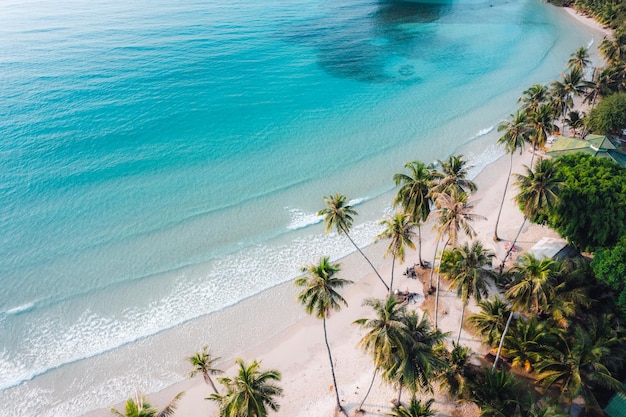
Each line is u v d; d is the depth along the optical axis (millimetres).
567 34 131625
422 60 117250
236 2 173500
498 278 37812
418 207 46031
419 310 46406
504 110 88125
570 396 33719
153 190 65688
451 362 36656
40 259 54375
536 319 39094
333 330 45812
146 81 100750
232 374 41656
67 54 114875
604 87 76312
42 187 65938
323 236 58000
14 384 41469
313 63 114250
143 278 52094
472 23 147625
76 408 39562
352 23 148375
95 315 47969
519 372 38438
